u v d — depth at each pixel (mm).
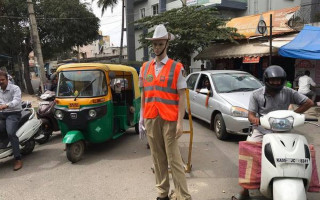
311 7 14031
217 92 6871
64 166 5211
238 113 5969
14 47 20203
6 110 5059
